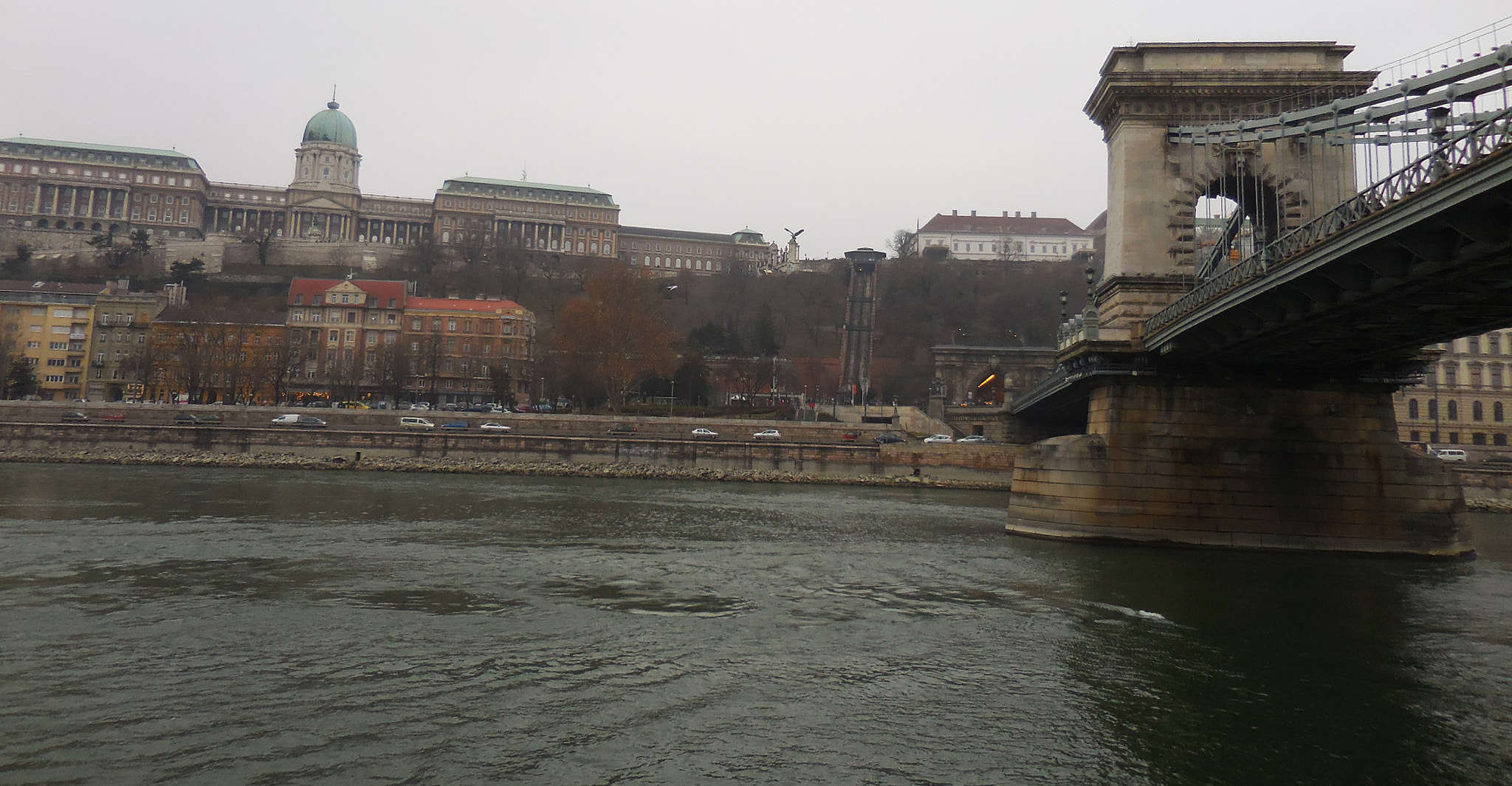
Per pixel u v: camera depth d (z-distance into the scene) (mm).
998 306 175375
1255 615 24672
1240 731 16031
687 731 15219
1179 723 16344
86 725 14656
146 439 73750
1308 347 31609
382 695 16484
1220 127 34250
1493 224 18812
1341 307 24938
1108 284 38781
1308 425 35781
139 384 115312
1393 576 30797
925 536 39844
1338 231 22297
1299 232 25672
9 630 20188
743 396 126938
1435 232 20453
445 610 23234
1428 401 87875
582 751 14211
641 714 15938
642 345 100375
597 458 76000
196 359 99812
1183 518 35562
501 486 62000
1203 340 33406
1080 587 27984
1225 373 36188
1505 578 30875
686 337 151375
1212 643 21781
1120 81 38250
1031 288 178500
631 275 106625
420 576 27672
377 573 27875
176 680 17047
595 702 16469
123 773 12922
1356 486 35344
